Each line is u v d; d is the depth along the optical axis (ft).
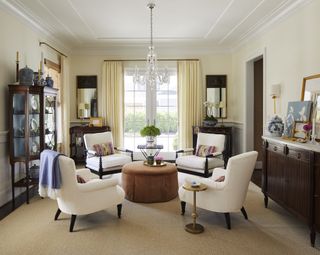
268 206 12.96
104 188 10.69
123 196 11.45
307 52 12.26
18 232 10.07
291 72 13.62
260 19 15.75
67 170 9.80
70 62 22.79
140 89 23.20
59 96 20.10
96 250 8.80
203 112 23.03
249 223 10.98
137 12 14.90
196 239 9.58
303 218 9.54
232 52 22.81
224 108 22.91
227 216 10.47
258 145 20.66
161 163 14.60
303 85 12.33
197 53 22.97
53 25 16.79
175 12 14.94
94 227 10.53
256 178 18.04
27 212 12.10
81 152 21.88
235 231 10.23
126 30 18.17
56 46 19.80
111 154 18.43
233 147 22.74
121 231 10.19
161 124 23.34
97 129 21.53
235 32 18.56
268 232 10.18
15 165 14.07
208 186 10.59
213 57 23.03
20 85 13.08
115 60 22.72
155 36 19.62
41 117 13.92
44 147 14.11
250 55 18.84
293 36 13.42
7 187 13.46
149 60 16.46
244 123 20.15
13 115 13.19
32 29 15.97
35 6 13.76
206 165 15.64
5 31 13.16
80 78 22.88
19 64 14.43
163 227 10.55
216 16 15.49
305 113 11.75
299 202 9.85
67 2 13.37
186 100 22.61
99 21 16.28
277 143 11.60
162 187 13.35
